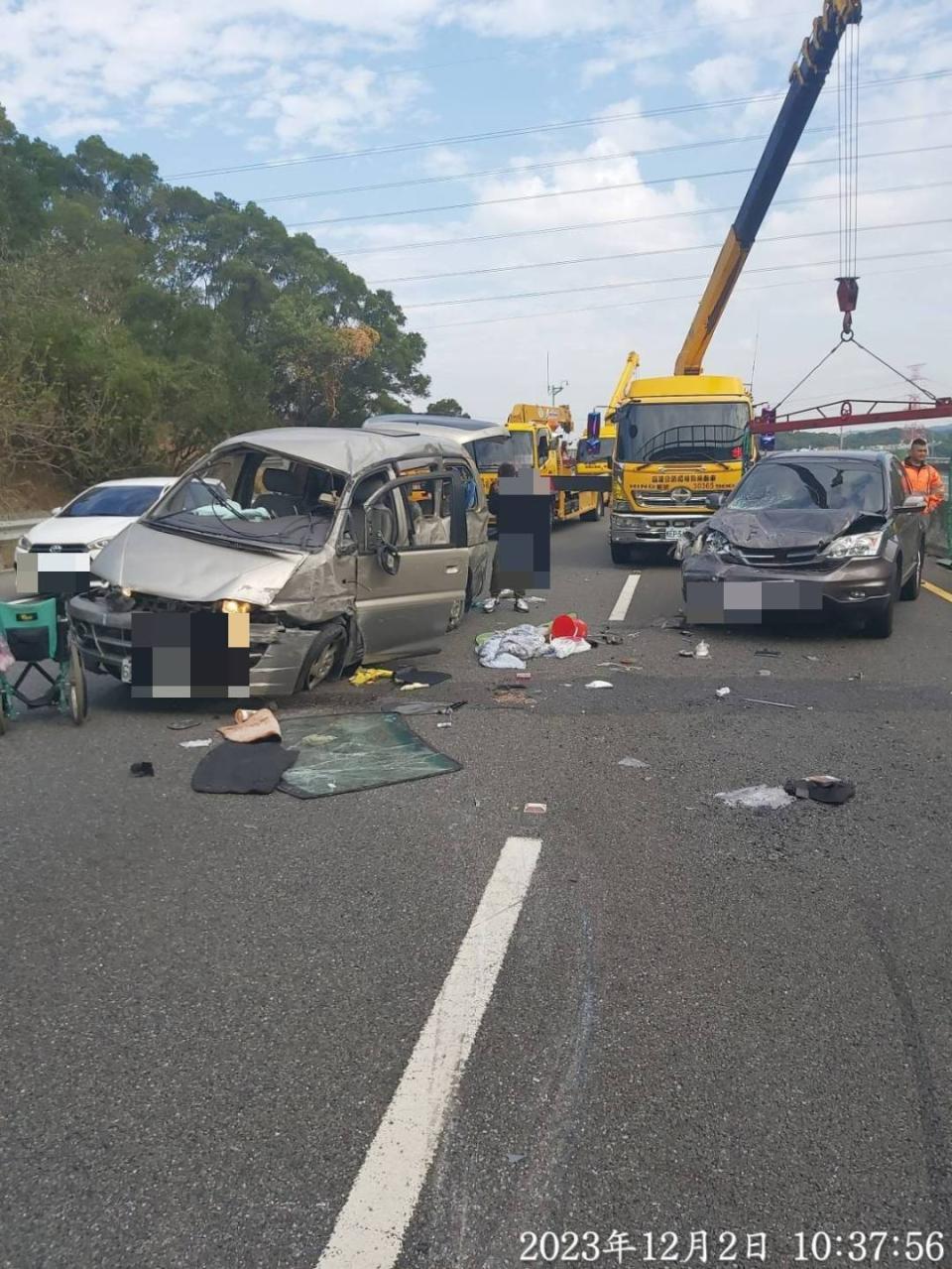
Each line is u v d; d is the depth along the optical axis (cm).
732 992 385
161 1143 304
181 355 3650
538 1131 307
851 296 2236
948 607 1273
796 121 2025
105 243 4653
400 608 923
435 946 420
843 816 568
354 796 600
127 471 2858
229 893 471
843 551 1035
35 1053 349
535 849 520
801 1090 327
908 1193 284
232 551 815
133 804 589
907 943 423
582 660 973
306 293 5916
